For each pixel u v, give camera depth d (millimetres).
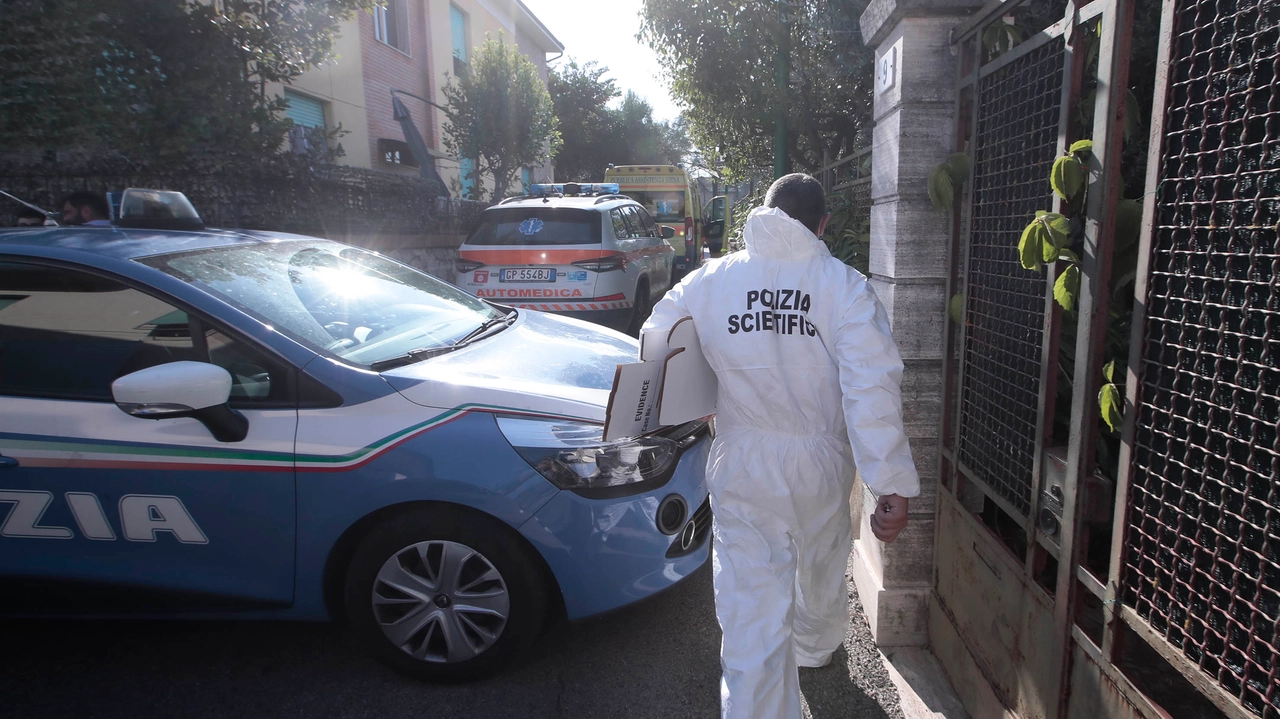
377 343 3102
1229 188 1389
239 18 7043
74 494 2705
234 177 7215
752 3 8414
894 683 2795
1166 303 1552
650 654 2986
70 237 3100
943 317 2795
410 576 2738
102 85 6207
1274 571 1310
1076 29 1863
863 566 3281
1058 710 1978
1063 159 1841
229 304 2848
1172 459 1549
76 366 2793
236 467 2660
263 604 2781
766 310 2129
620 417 2256
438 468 2623
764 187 11312
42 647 3115
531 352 3340
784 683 2113
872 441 1918
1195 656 1487
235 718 2662
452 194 15680
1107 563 2100
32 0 5469
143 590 2754
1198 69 1454
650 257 9852
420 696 2766
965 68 2584
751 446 2166
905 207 2744
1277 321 1288
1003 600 2326
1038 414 2078
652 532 2779
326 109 13906
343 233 8891
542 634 3139
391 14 16406
